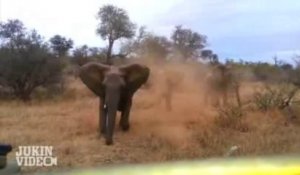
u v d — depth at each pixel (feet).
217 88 71.15
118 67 46.91
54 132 46.75
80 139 43.04
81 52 146.61
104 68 46.50
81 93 99.60
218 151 35.06
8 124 52.90
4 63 91.15
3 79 92.17
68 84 111.14
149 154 36.24
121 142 41.24
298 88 64.59
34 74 92.84
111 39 146.72
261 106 59.11
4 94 94.32
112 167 7.83
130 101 47.24
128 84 46.37
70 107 71.72
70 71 134.31
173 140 41.32
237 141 39.52
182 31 130.93
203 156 33.40
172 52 125.29
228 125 47.70
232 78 76.23
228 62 104.42
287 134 43.45
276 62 113.39
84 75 46.73
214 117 52.31
